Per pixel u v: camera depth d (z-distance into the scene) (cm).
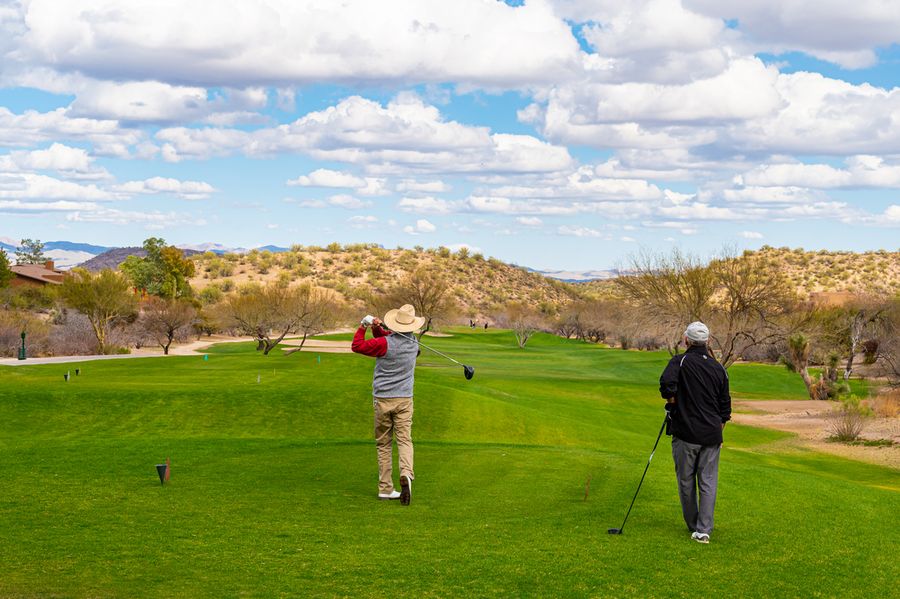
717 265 5162
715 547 823
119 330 8838
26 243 19662
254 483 1102
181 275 14562
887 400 4353
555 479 1202
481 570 709
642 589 673
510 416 3119
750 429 3900
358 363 5584
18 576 652
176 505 945
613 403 4841
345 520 892
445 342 10325
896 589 716
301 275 17738
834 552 837
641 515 959
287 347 8675
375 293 16112
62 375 4144
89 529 816
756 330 5241
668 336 5138
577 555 766
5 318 7606
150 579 658
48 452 1370
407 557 744
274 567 703
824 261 17875
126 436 2538
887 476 2522
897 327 5869
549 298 19400
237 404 2942
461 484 1148
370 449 1456
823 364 6562
